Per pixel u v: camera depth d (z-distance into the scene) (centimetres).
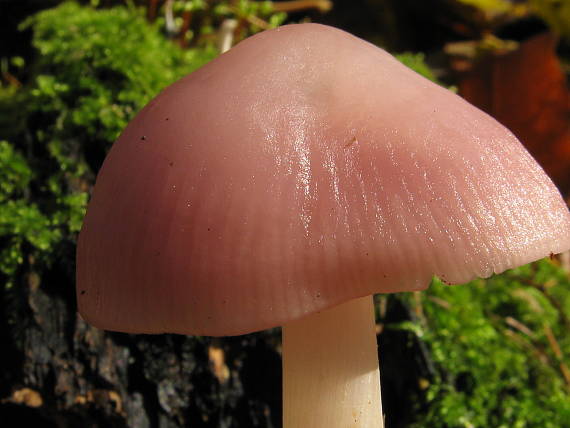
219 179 5
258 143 5
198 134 6
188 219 5
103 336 8
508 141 6
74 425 9
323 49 6
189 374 9
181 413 8
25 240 9
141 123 6
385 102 6
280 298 5
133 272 5
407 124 6
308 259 5
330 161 5
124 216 6
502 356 9
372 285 5
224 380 9
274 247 5
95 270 6
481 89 18
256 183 5
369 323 6
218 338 9
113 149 6
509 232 5
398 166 5
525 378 9
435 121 6
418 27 22
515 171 6
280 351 9
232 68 6
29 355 8
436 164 5
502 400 9
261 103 6
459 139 6
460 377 9
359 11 22
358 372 6
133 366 8
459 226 5
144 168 6
